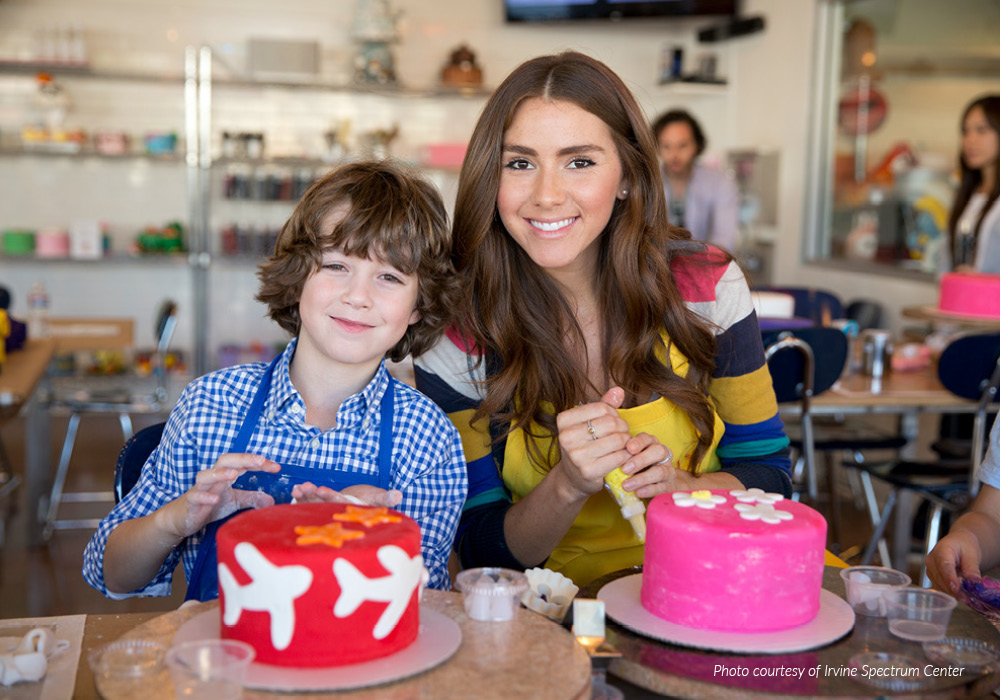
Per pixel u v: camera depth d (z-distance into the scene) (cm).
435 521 133
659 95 702
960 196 421
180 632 90
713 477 138
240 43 649
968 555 131
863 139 530
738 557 96
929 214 471
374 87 630
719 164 586
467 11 676
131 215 651
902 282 483
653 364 143
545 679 83
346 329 123
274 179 633
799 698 85
